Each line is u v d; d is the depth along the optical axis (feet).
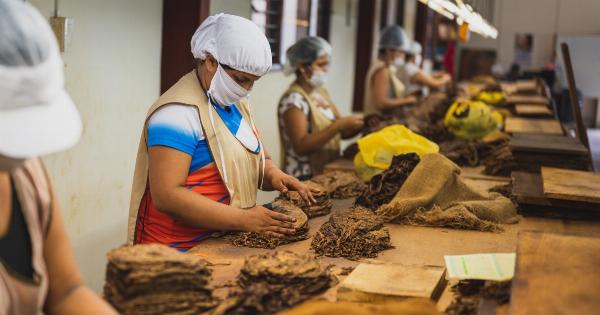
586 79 32.94
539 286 5.49
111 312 4.78
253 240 7.85
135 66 13.48
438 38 51.47
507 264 6.56
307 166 13.47
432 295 6.12
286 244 8.00
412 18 41.39
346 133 14.17
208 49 7.75
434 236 8.61
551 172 10.34
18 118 4.04
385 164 11.44
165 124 7.66
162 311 5.46
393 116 18.99
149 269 5.43
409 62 27.20
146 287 5.42
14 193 4.54
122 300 5.39
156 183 7.59
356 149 13.78
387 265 6.77
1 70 3.92
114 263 5.47
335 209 9.74
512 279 5.74
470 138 15.87
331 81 26.48
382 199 9.64
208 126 7.88
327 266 7.00
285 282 6.08
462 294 6.38
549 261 5.99
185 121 7.73
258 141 8.68
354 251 7.68
